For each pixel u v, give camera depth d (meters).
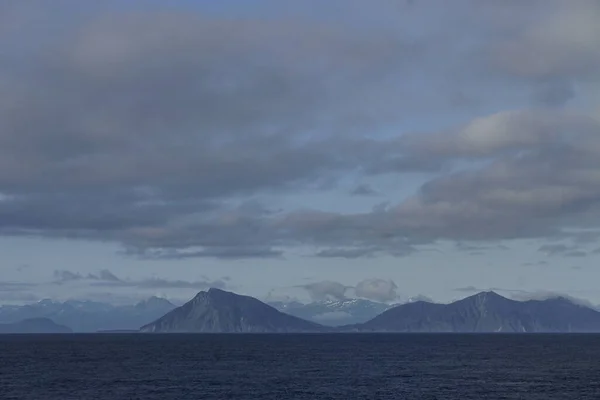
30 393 116.19
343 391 119.19
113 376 147.50
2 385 128.62
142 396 112.12
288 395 113.69
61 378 142.75
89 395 113.38
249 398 109.94
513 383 134.50
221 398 109.75
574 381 139.12
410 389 122.75
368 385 129.12
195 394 114.69
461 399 110.06
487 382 136.12
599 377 148.62
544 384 133.00
